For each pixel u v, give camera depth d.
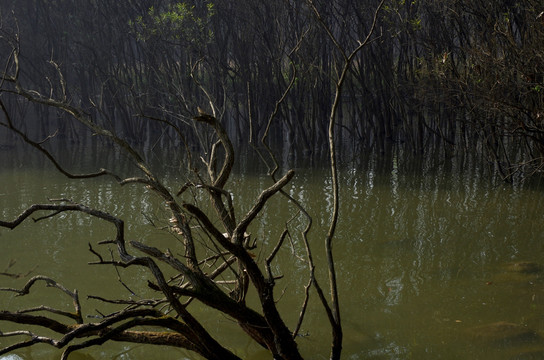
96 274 6.44
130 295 5.87
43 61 19.59
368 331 5.07
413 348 4.75
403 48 15.14
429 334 5.00
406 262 6.82
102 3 18.64
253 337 4.59
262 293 3.97
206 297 3.98
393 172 12.66
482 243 7.52
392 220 8.66
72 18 19.14
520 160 13.28
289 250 7.28
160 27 16.55
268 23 16.97
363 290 5.98
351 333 5.04
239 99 19.83
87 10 19.14
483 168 12.94
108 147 17.08
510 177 11.40
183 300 5.74
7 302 5.70
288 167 13.55
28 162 14.13
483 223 8.48
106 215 4.06
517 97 11.37
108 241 4.13
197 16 16.92
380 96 16.58
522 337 4.88
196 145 16.31
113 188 10.80
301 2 16.52
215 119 4.32
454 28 13.32
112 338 4.35
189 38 16.39
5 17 19.02
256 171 12.98
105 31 19.67
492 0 11.89
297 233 7.98
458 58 13.65
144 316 4.17
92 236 7.78
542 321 5.20
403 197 10.18
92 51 18.20
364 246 7.41
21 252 7.14
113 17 18.50
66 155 15.50
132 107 17.69
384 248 7.34
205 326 5.20
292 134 16.00
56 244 7.45
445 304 5.61
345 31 17.30
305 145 15.62
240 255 3.87
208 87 18.06
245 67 17.69
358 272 6.51
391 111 17.14
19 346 4.07
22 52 19.34
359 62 18.62
